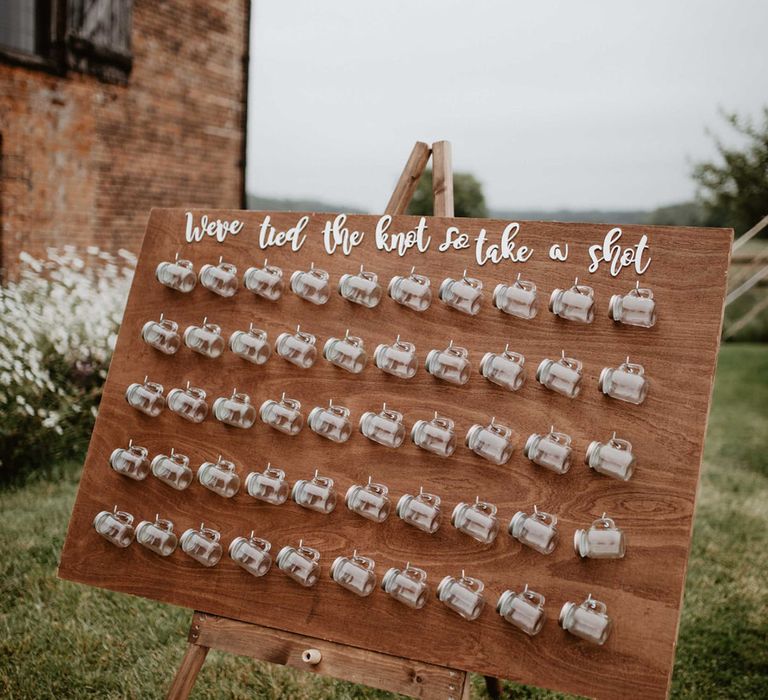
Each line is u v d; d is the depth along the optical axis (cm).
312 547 212
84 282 600
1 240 629
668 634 174
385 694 306
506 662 187
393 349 209
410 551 201
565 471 187
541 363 192
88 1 669
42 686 296
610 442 185
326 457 216
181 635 342
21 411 495
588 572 183
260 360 226
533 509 191
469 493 198
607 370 186
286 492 216
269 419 219
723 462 658
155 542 225
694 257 185
